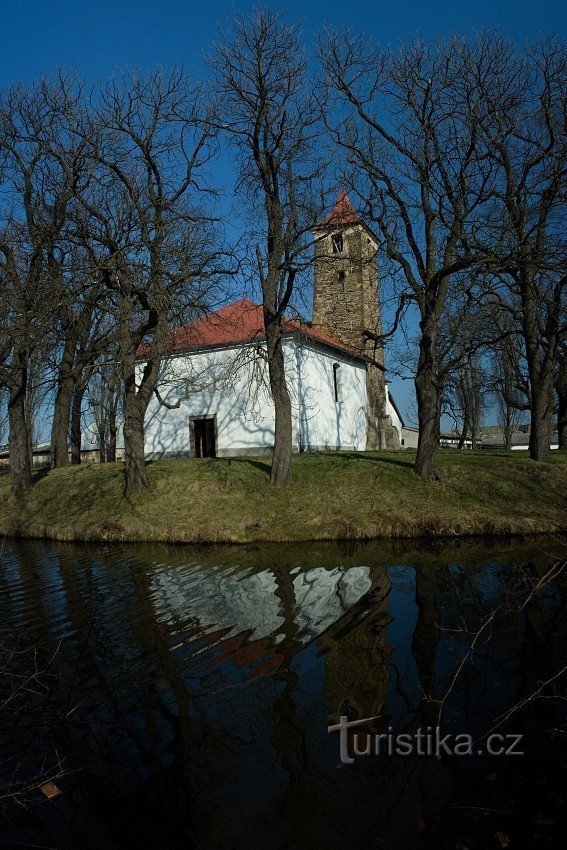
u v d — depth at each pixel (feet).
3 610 29.50
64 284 53.67
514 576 32.01
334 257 57.77
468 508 49.14
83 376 91.91
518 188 52.13
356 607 27.35
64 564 41.14
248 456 77.20
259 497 54.34
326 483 56.08
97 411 113.70
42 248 58.65
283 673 20.16
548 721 16.40
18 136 58.90
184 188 61.57
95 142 55.77
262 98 52.85
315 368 85.81
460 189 50.44
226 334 87.76
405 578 32.53
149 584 33.63
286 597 29.58
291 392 79.92
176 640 23.85
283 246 54.29
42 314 51.31
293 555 40.52
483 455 69.51
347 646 22.45
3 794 14.02
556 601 27.25
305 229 53.93
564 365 88.38
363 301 96.48
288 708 17.61
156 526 50.16
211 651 22.49
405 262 55.93
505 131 51.72
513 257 46.70
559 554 37.22
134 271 55.67
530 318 62.59
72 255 60.34
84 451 125.08
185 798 13.52
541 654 21.08
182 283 58.59
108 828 12.65
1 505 65.26
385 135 54.39
